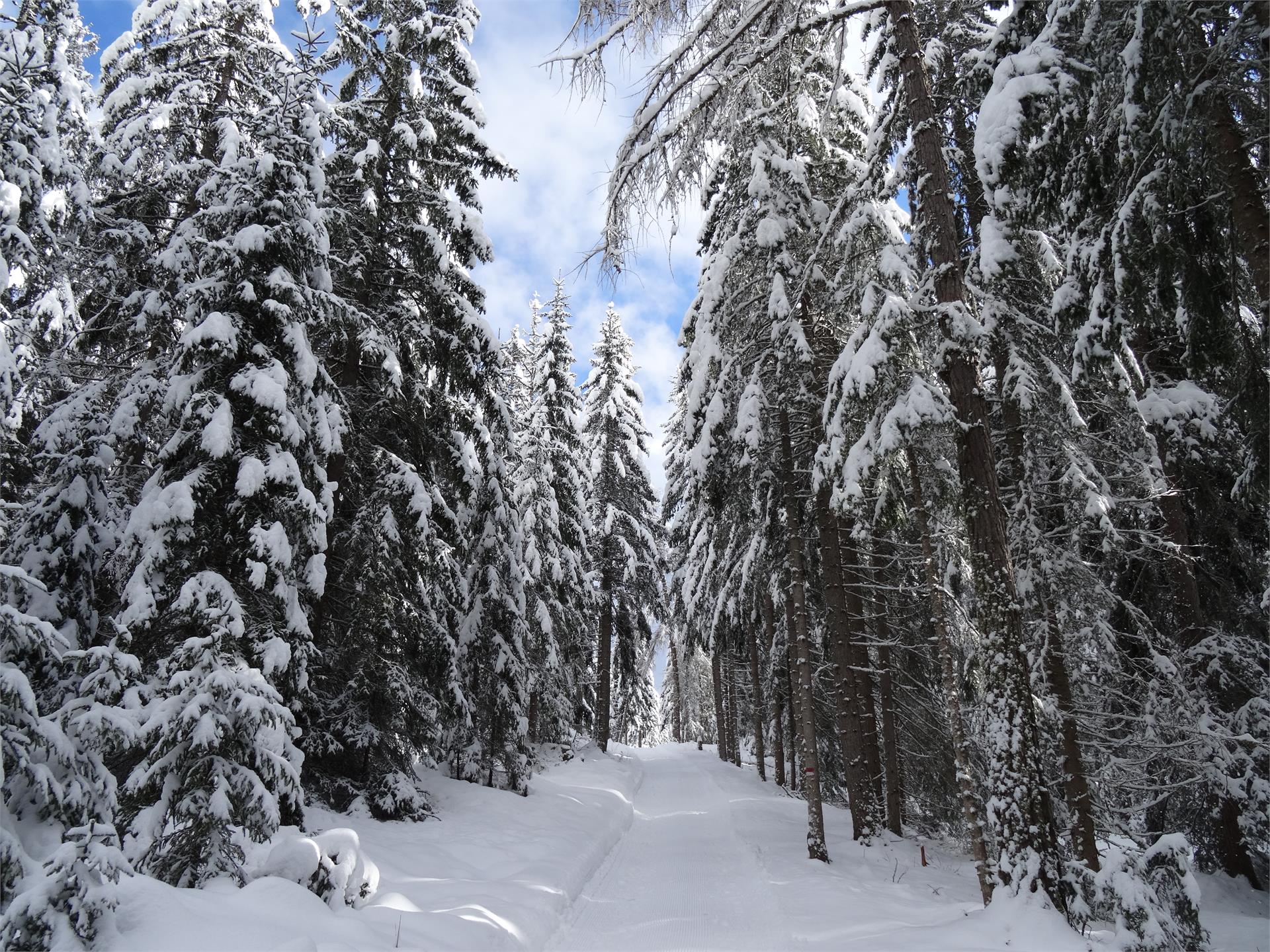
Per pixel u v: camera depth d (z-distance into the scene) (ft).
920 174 31.01
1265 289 21.68
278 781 22.86
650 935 27.63
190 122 42.16
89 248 34.81
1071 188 26.63
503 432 53.01
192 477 26.55
